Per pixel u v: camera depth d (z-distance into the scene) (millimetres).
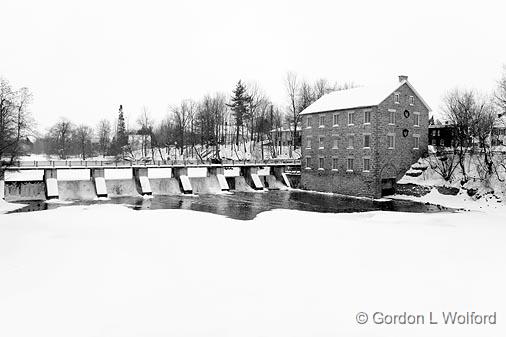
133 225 27688
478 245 22984
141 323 13055
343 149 63500
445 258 20344
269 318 13500
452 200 51594
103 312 13820
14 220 29438
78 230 25922
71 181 59188
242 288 16094
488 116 71000
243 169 74125
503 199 47094
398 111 60156
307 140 70812
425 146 63281
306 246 22484
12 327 12703
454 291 15914
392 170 59781
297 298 15156
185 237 24219
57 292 15461
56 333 12367
